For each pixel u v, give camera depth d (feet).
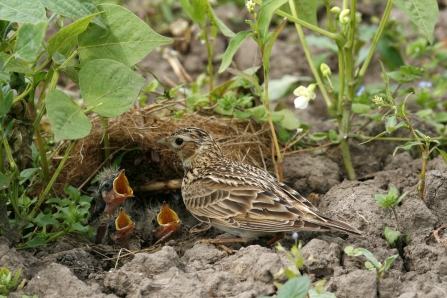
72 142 37.17
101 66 33.71
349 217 37.63
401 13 68.23
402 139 44.83
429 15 35.29
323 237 35.58
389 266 32.30
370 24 68.18
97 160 44.57
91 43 35.88
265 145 46.65
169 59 63.00
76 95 57.52
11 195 35.06
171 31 65.67
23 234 38.60
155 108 46.44
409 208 37.19
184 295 30.73
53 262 32.99
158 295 30.89
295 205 35.29
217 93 48.85
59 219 39.81
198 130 41.11
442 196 38.14
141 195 45.39
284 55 64.03
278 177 43.91
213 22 44.93
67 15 33.50
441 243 35.12
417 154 48.19
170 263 32.81
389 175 44.04
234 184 37.14
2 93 32.07
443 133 48.37
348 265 33.19
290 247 35.91
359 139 47.47
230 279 31.50
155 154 45.09
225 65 37.29
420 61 61.98
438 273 32.96
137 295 30.83
